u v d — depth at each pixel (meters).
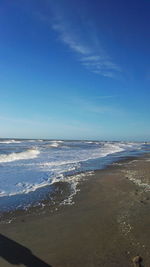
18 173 17.19
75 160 26.16
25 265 5.87
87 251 6.50
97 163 23.77
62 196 11.53
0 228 7.89
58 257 6.22
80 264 5.93
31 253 6.40
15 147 47.88
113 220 8.48
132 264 5.91
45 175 16.70
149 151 46.16
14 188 12.99
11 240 7.09
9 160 24.16
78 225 8.12
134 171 18.59
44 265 5.88
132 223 8.21
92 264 5.92
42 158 27.14
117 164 23.16
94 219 8.60
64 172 18.08
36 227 7.98
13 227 7.98
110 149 48.97
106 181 14.66
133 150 49.56
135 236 7.30
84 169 19.69
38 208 9.83
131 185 13.48
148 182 14.28
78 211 9.45
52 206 10.08
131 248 6.62
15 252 6.43
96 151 41.09
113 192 12.09
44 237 7.29
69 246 6.76
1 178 15.40
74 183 14.24
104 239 7.14
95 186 13.41
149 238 7.17
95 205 10.13
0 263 5.91
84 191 12.40
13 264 5.89
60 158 27.75
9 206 10.06
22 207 9.95
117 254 6.34
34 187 13.26
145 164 23.17
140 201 10.54
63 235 7.41
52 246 6.76
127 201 10.57
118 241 7.00
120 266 5.83
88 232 7.60
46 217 8.86
